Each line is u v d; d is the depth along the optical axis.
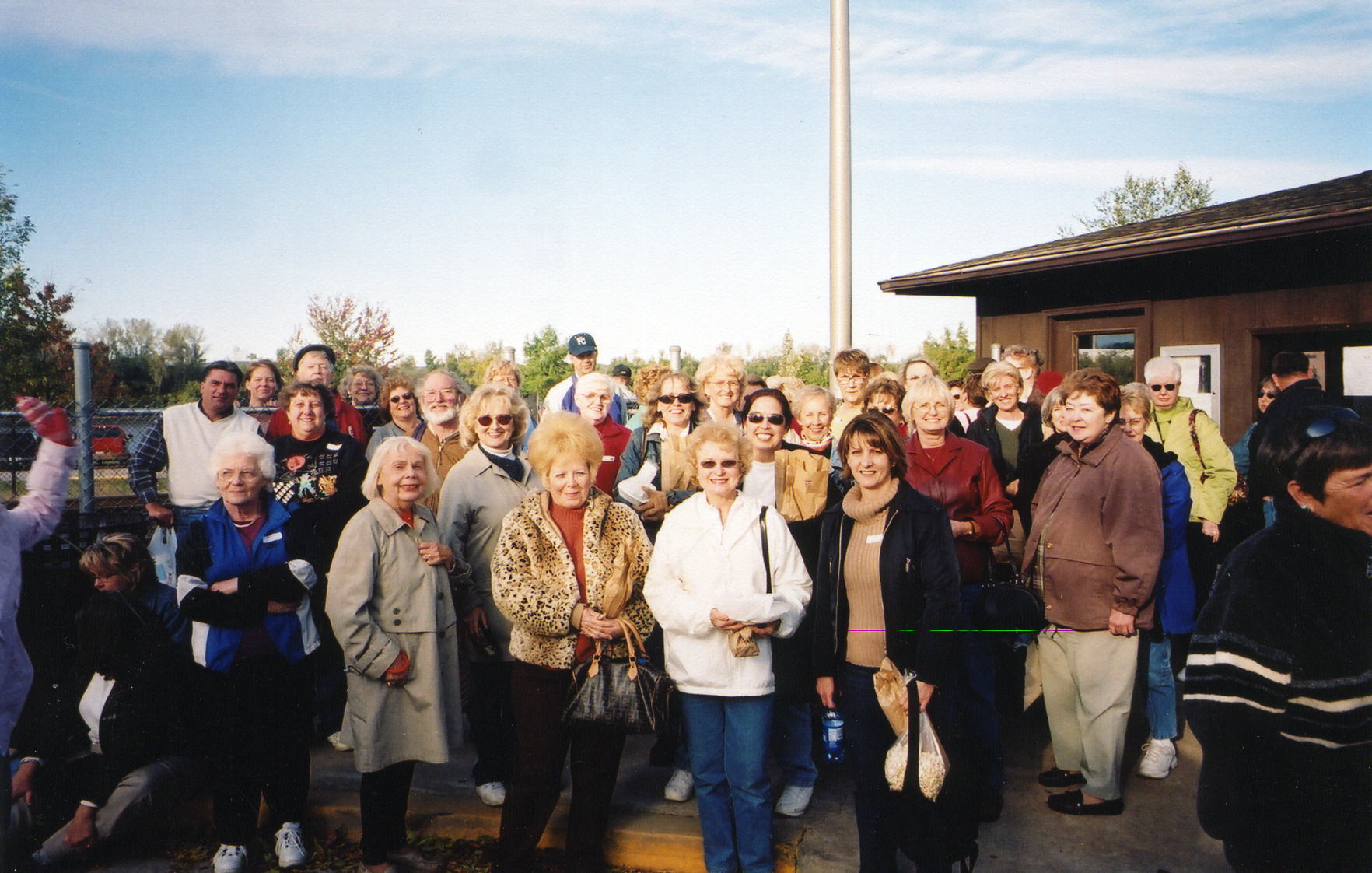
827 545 3.57
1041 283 9.23
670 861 3.79
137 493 4.89
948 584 3.31
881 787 3.34
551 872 3.79
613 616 3.49
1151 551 3.80
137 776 3.96
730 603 3.37
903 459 3.43
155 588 4.05
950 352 17.41
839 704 3.60
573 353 6.65
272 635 3.78
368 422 6.31
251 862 3.93
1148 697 4.40
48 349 8.34
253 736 3.77
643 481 4.48
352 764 4.61
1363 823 1.98
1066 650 4.01
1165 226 8.83
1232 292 7.47
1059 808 4.04
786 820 4.00
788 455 4.27
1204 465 5.23
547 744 3.51
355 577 3.53
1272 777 2.03
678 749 4.12
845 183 7.38
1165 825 3.91
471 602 4.04
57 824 3.97
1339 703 1.96
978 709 4.07
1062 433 4.14
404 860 3.78
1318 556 1.99
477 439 4.23
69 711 4.05
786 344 16.28
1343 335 6.93
